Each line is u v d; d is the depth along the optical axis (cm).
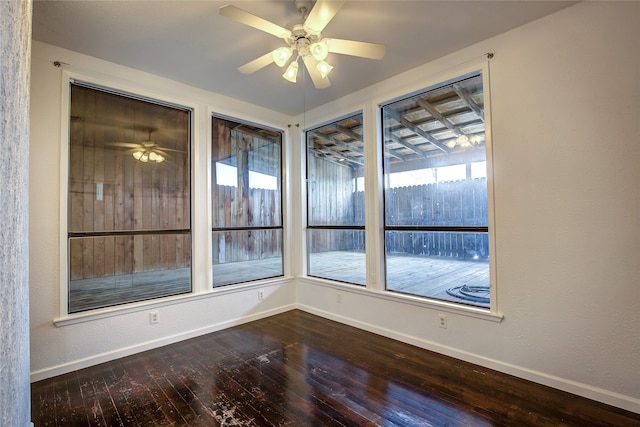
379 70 309
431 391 227
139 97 309
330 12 171
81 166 280
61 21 226
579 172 217
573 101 218
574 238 219
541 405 208
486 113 258
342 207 389
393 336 324
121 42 255
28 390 130
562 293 224
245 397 223
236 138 388
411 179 322
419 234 315
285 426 192
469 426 189
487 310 262
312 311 414
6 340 100
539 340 233
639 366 197
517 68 242
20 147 112
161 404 215
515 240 245
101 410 209
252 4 210
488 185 258
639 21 196
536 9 221
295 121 438
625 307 201
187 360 281
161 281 323
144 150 316
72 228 273
